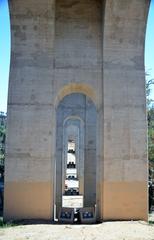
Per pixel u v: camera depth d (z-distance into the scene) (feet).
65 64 58.59
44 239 42.70
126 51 58.90
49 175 56.13
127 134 57.52
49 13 57.57
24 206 55.42
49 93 57.62
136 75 58.70
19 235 44.86
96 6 60.64
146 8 57.72
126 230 48.47
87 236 44.60
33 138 56.65
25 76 57.62
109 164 56.80
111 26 58.18
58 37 59.31
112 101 58.03
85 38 59.62
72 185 143.13
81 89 62.08
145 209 56.44
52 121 57.16
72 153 234.58
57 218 59.67
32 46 58.13
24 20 57.77
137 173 57.00
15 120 56.80
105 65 58.49
